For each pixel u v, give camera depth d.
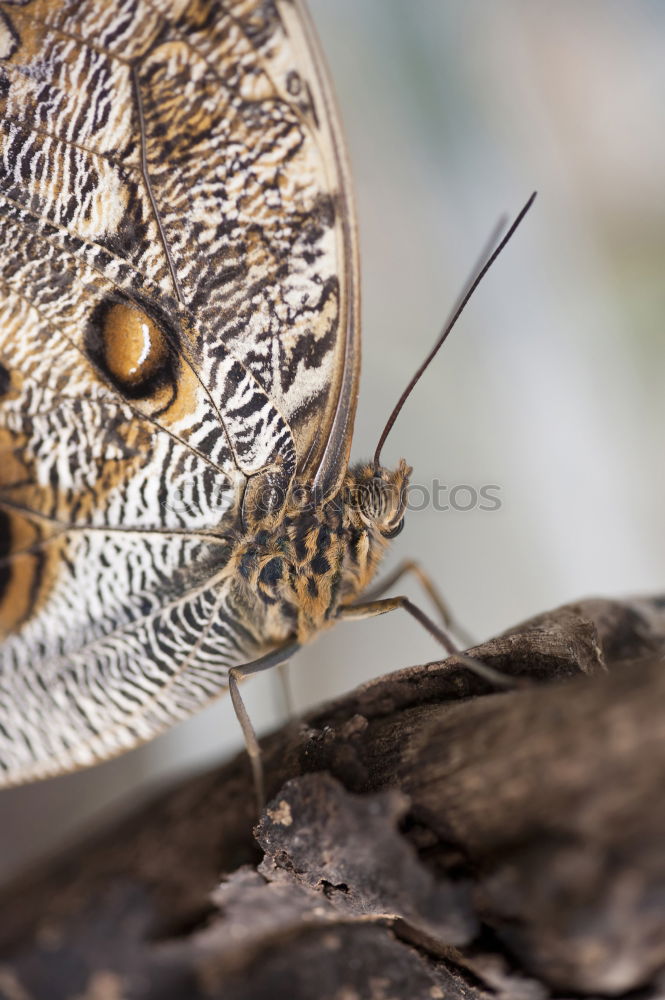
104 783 0.32
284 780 0.26
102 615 0.28
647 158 0.36
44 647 0.28
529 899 0.25
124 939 0.28
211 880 0.27
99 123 0.26
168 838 0.28
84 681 0.28
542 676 0.26
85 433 0.27
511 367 0.35
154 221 0.27
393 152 0.37
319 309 0.27
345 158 0.27
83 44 0.26
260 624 0.28
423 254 0.36
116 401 0.27
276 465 0.27
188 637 0.28
